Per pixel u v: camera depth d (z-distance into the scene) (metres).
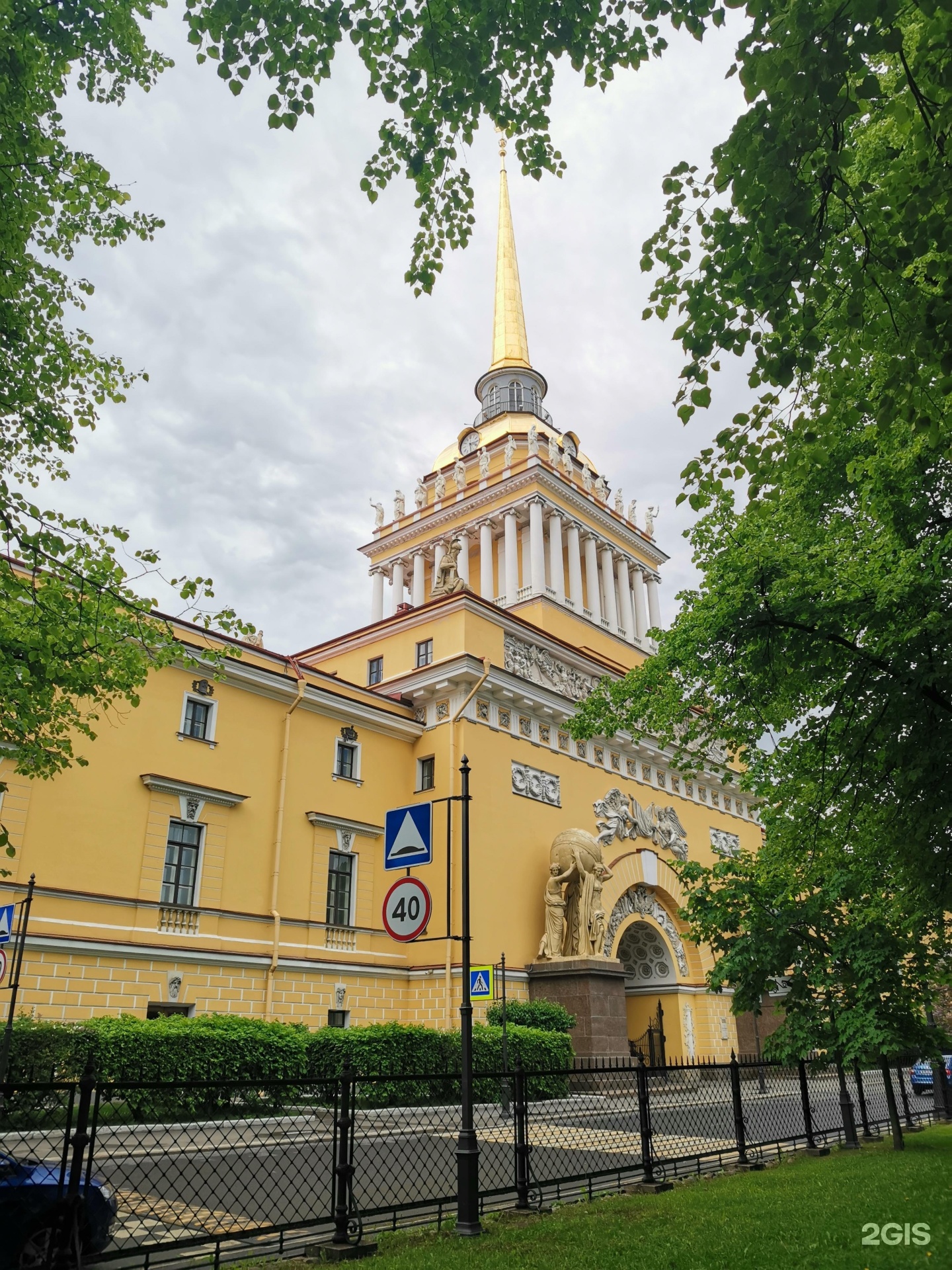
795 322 8.15
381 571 45.84
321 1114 11.16
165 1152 8.60
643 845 33.75
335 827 26.05
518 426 48.25
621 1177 11.20
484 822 27.69
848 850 14.10
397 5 8.83
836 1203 8.91
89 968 19.86
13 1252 6.52
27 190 11.05
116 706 21.73
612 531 44.81
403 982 26.25
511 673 29.92
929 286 8.88
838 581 11.88
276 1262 7.32
